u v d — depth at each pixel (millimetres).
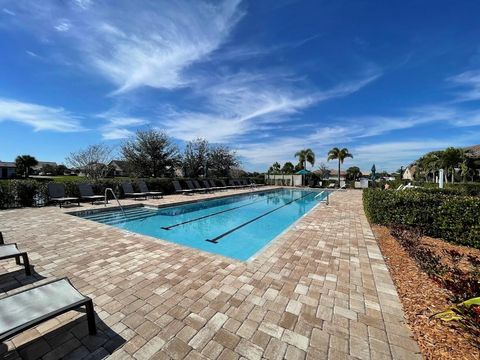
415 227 5926
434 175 28578
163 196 14188
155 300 2748
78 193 10805
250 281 3262
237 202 15086
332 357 1930
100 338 2098
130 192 12805
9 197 9219
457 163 24250
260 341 2102
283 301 2768
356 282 3277
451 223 5258
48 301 2033
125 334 2160
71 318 2381
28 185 9648
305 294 2936
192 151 26516
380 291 3025
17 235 5410
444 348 1984
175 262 3898
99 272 3502
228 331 2227
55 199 9289
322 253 4480
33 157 40219
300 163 35531
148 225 8547
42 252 4324
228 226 8852
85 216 8797
